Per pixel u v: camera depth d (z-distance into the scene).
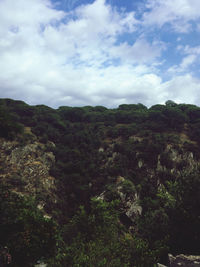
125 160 62.66
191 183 24.34
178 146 61.97
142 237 25.62
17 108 81.50
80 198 51.81
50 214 45.06
